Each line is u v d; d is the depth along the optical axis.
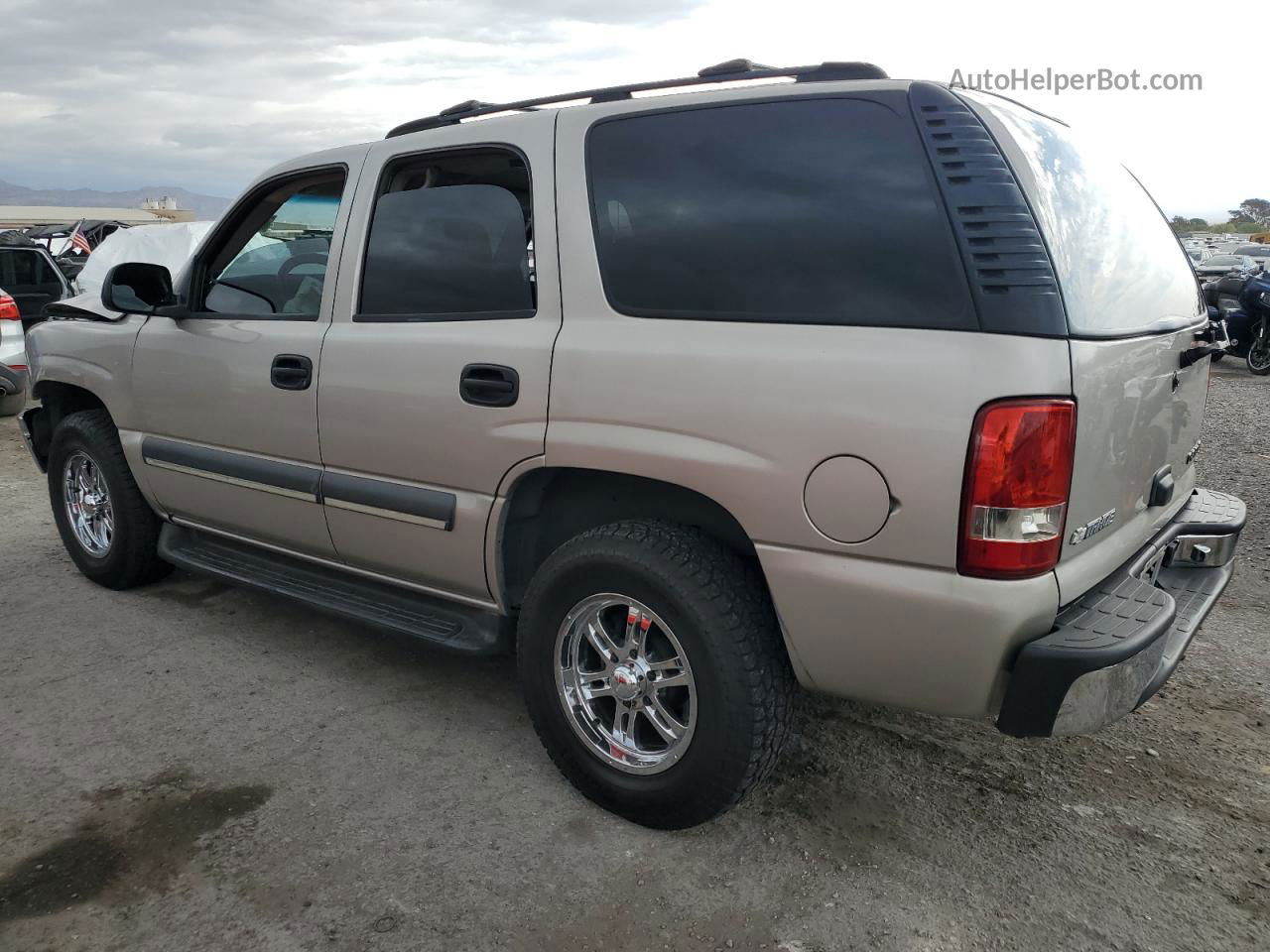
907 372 2.08
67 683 3.52
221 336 3.52
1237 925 2.29
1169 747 3.11
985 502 2.01
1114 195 2.69
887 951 2.20
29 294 10.28
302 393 3.23
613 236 2.59
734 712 2.39
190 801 2.77
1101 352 2.13
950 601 2.08
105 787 2.84
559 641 2.70
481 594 2.96
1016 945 2.22
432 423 2.88
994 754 3.05
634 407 2.45
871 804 2.78
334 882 2.42
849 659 2.26
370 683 3.55
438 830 2.64
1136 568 2.49
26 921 2.28
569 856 2.54
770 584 2.30
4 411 9.02
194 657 3.75
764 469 2.26
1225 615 4.21
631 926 2.28
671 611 2.44
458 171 3.01
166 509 4.04
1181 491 2.96
